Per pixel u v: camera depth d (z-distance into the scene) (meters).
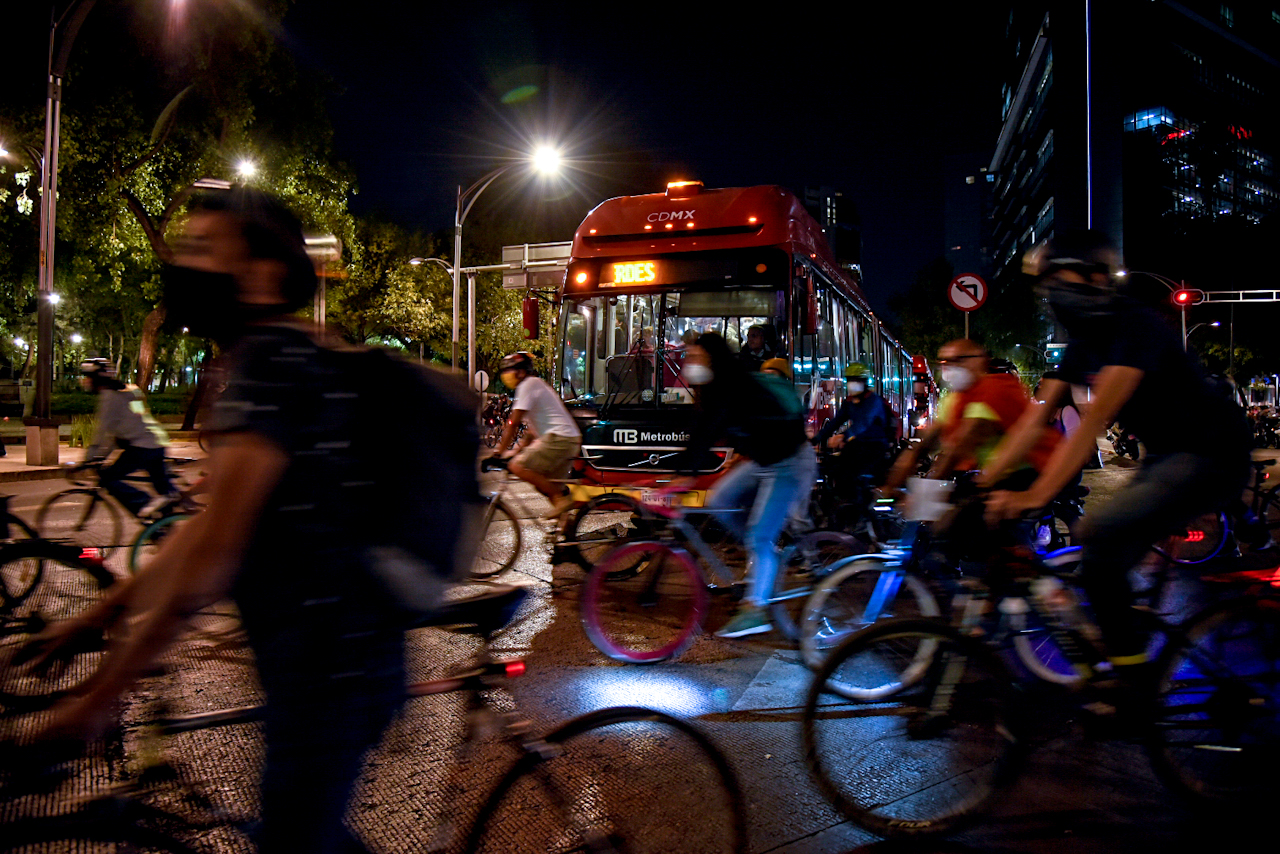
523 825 2.32
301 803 1.78
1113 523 3.24
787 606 5.18
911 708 3.28
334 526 1.71
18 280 28.59
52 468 16.56
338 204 24.61
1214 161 82.44
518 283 13.55
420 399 1.85
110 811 2.33
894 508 5.73
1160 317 3.14
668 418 8.91
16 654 1.64
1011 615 3.55
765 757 3.77
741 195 9.30
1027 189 113.75
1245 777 3.31
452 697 4.36
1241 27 107.62
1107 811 3.31
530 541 9.18
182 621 1.57
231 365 1.64
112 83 19.17
